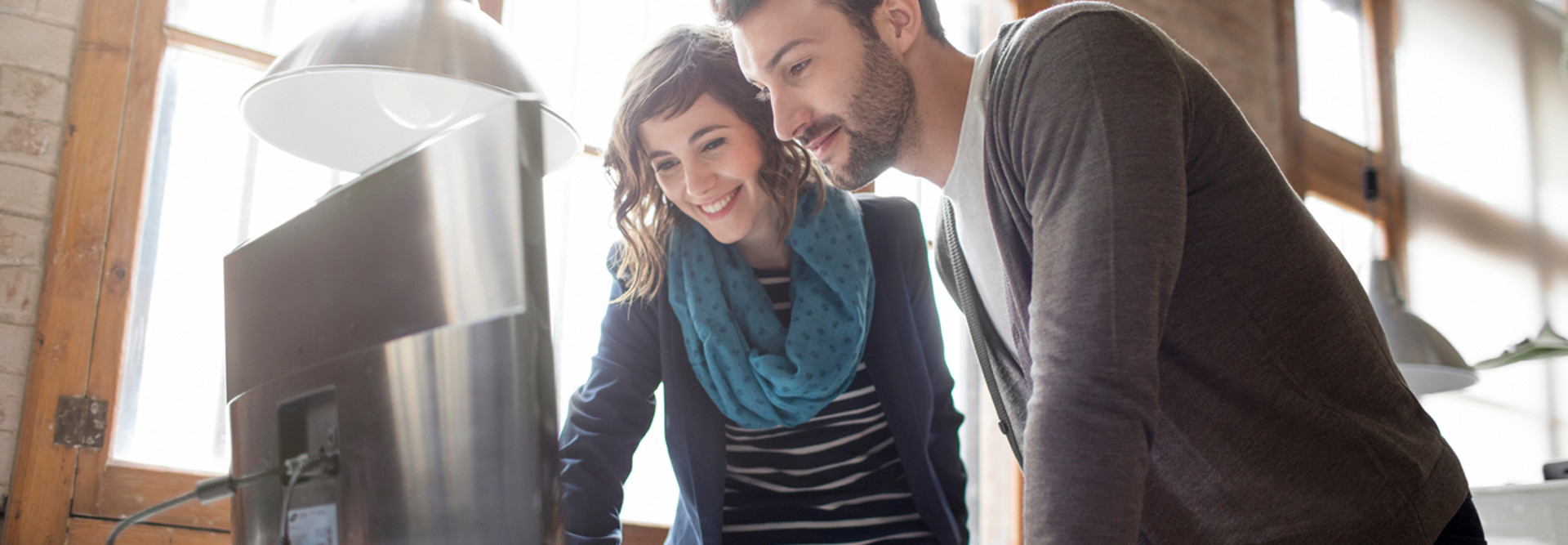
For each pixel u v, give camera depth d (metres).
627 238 1.43
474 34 1.49
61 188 2.23
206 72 2.51
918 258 1.50
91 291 2.22
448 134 0.68
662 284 1.45
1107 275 0.71
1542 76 5.84
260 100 1.45
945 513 1.33
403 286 0.70
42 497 2.09
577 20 3.00
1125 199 0.73
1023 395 1.05
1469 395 5.16
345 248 0.75
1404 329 3.42
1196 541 0.91
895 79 0.99
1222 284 0.86
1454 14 5.64
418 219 0.69
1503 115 5.66
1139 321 0.70
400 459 0.69
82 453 2.15
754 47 1.00
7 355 2.13
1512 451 5.16
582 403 1.41
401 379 0.69
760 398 1.35
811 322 1.37
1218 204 0.86
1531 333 5.37
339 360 0.74
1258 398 0.87
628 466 1.40
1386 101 5.32
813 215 1.43
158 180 2.40
